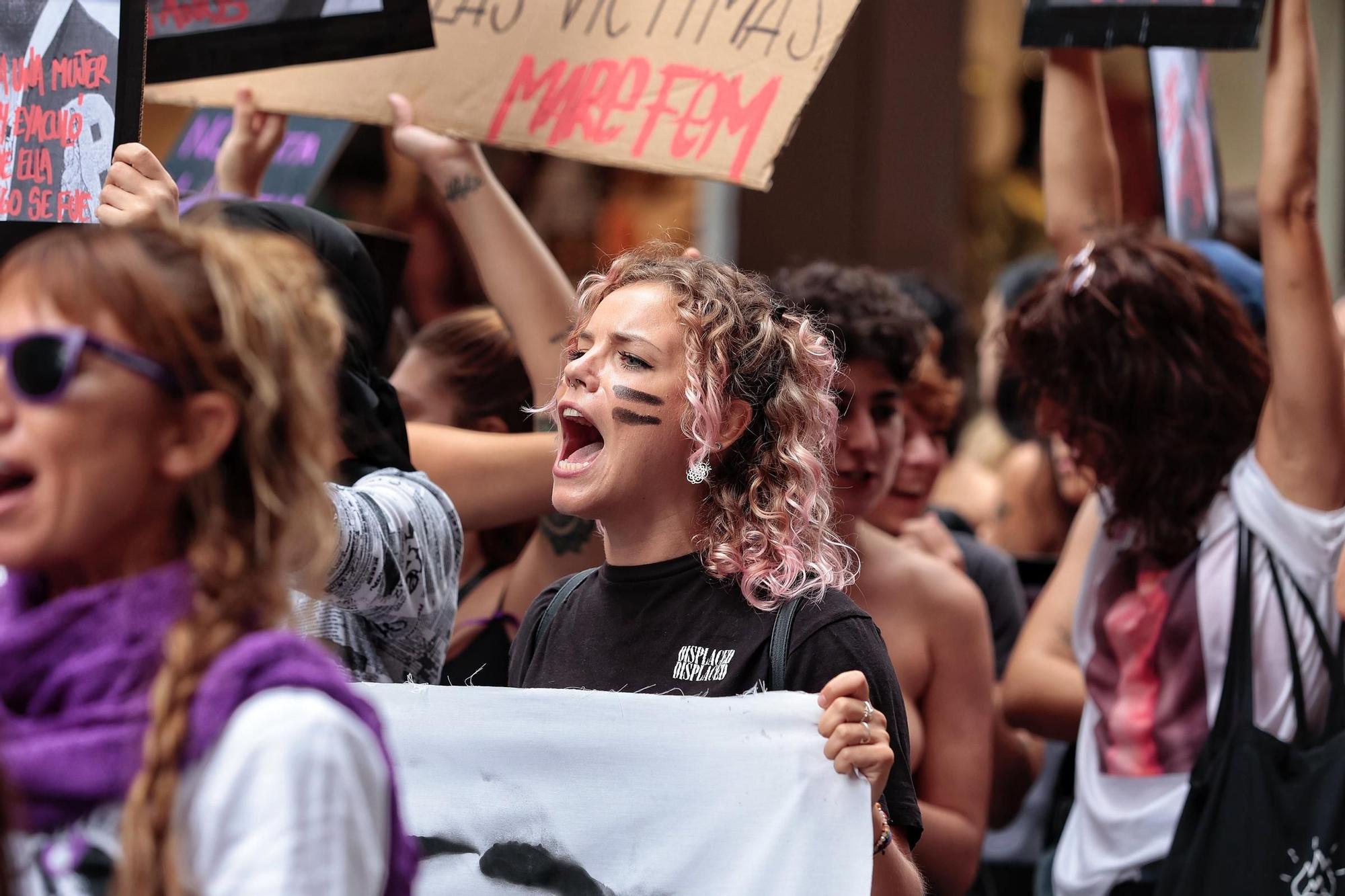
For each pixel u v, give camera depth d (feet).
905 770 18.15
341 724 10.81
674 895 16.81
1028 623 30.63
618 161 25.59
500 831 17.12
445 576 20.56
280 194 32.17
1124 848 25.58
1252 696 24.22
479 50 27.32
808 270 28.84
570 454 19.69
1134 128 67.36
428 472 24.17
